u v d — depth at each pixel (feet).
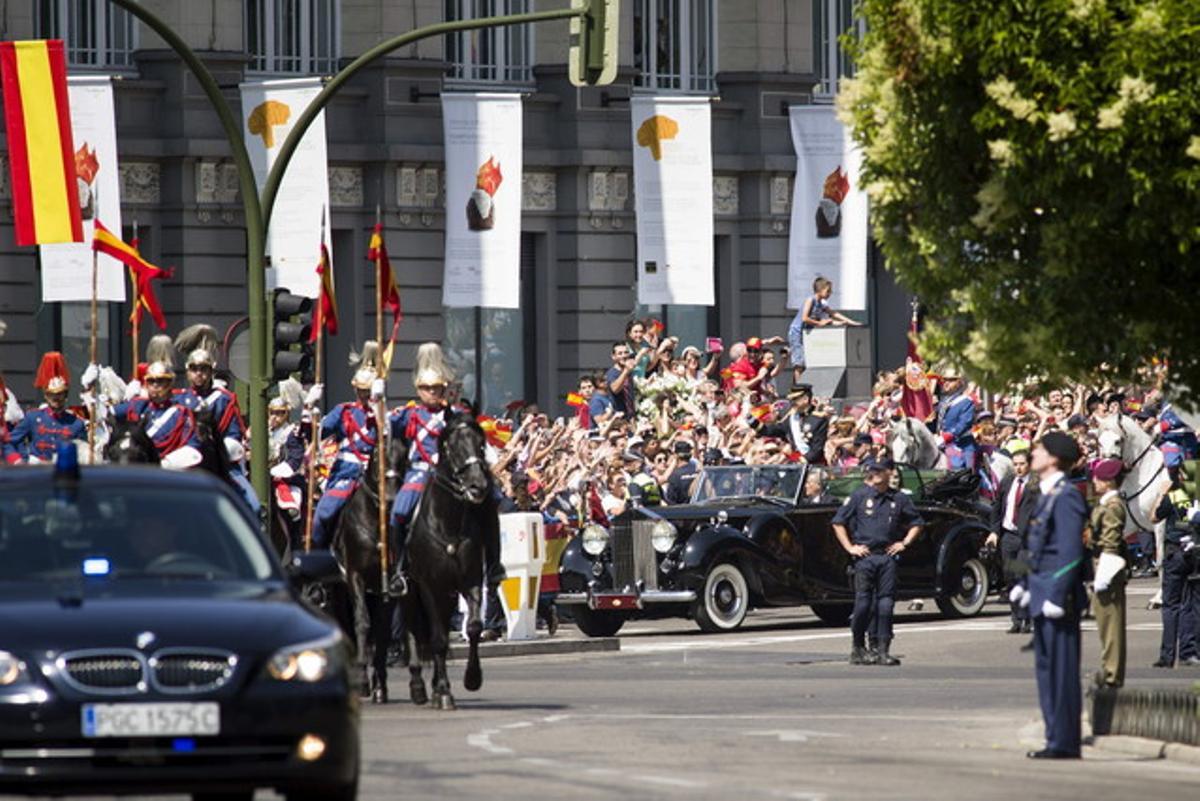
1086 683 214.07
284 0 410.93
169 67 396.16
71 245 334.03
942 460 334.85
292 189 346.33
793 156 461.78
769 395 357.41
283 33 410.52
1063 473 159.63
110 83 334.85
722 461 318.86
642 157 379.35
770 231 460.55
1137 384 163.94
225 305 398.83
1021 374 159.22
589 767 147.33
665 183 379.14
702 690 214.28
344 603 204.13
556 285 440.04
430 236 419.95
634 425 331.98
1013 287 156.56
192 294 395.34
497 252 366.43
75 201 255.09
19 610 115.24
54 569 122.52
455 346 429.38
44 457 261.44
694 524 289.74
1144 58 143.54
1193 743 157.28
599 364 440.86
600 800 130.52
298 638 115.65
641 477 297.12
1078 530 157.28
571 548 287.07
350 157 411.13
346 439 208.23
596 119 439.63
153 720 111.86
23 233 255.70
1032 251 157.69
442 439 192.65
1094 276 154.20
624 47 442.91
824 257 395.75
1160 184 144.87
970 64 151.12
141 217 394.52
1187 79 143.64
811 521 296.30
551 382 438.81
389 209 415.64
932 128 155.63
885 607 245.45
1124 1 146.61
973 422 338.13
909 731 174.50
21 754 111.14
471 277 366.43
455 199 366.63
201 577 123.24
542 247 439.22
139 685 112.27
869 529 246.88
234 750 112.78
